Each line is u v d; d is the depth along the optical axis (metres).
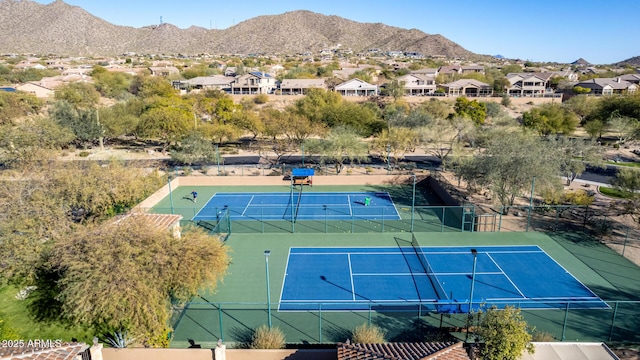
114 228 21.55
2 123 66.19
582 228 35.66
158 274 19.36
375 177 50.72
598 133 73.25
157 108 69.00
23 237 23.95
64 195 30.75
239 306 24.20
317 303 24.59
